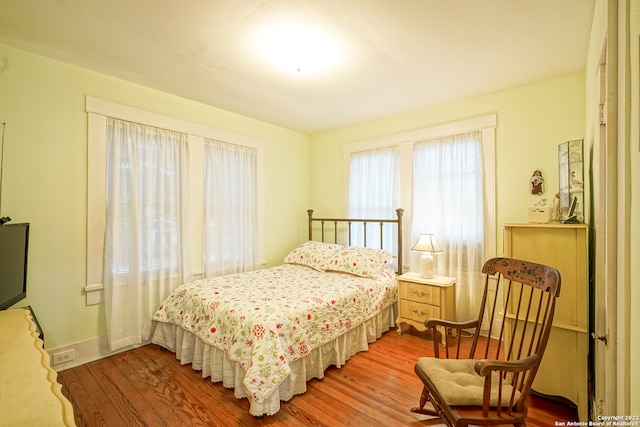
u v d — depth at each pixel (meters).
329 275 3.09
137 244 2.56
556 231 1.79
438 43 1.98
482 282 2.86
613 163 0.95
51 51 2.11
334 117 3.55
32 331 1.40
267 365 1.75
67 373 2.21
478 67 2.32
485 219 2.84
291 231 4.10
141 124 2.65
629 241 0.80
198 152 3.06
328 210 4.15
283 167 4.00
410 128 3.36
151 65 2.30
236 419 1.73
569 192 2.13
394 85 2.65
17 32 1.88
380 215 3.56
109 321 2.44
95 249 2.42
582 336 1.70
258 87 2.70
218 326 2.09
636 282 0.74
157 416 1.75
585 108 2.27
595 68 1.67
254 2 1.58
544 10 1.65
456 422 1.24
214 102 3.08
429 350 2.62
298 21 1.75
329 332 2.24
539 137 2.58
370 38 1.92
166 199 2.81
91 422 1.70
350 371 2.28
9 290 1.66
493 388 1.42
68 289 2.30
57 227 2.25
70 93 2.30
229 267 3.29
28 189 2.13
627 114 0.81
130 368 2.29
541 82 2.57
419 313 2.81
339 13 1.67
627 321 0.81
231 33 1.87
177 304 2.51
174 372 2.24
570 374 1.75
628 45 0.81
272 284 2.70
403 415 1.77
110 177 2.49
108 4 1.61
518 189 2.68
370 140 3.67
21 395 0.90
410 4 1.59
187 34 1.89
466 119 2.96
